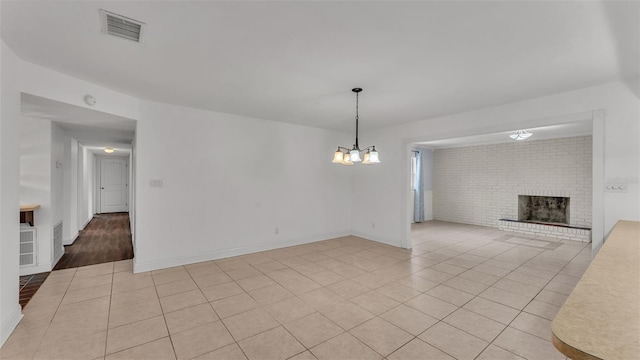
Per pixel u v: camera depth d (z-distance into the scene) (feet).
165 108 13.10
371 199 19.65
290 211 17.75
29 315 8.69
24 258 12.20
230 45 7.36
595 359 2.40
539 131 18.92
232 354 6.95
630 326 2.89
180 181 13.60
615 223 9.83
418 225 25.54
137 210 12.48
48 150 12.85
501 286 11.23
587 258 15.14
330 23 6.32
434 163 29.04
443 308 9.37
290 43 7.25
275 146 16.97
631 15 5.86
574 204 20.31
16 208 7.84
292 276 12.34
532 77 9.49
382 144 18.86
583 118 10.53
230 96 11.84
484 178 25.16
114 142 19.81
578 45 7.26
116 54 7.86
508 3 5.56
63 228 16.58
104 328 8.03
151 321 8.45
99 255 15.30
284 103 12.84
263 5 5.65
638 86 9.43
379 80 9.81
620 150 9.78
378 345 7.34
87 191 25.29
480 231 22.75
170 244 13.37
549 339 7.58
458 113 14.48
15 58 7.77
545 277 12.23
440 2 5.54
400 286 11.25
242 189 15.65
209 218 14.51
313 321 8.53
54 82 9.06
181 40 7.08
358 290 10.85
